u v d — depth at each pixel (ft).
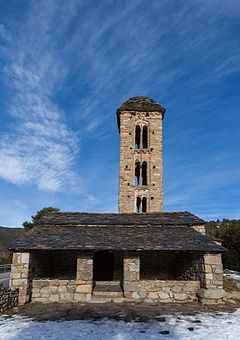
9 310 30.66
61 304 33.88
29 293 34.96
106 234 43.27
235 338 22.07
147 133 84.02
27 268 34.83
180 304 34.27
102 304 33.94
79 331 23.38
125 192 77.20
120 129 83.35
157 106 85.35
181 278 45.06
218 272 35.65
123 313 29.58
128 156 80.18
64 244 37.58
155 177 78.48
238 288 44.37
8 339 21.34
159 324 25.58
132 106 84.48
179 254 46.42
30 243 37.11
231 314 29.50
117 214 54.90
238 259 86.43
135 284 36.04
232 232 92.32
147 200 77.15
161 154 80.94
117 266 47.78
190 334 22.85
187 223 48.85
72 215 53.36
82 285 35.70
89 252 36.86
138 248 36.63
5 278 61.57
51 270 47.96
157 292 35.96
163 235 43.04
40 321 26.32
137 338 21.76
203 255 36.50
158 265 48.85
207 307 32.65
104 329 23.97
